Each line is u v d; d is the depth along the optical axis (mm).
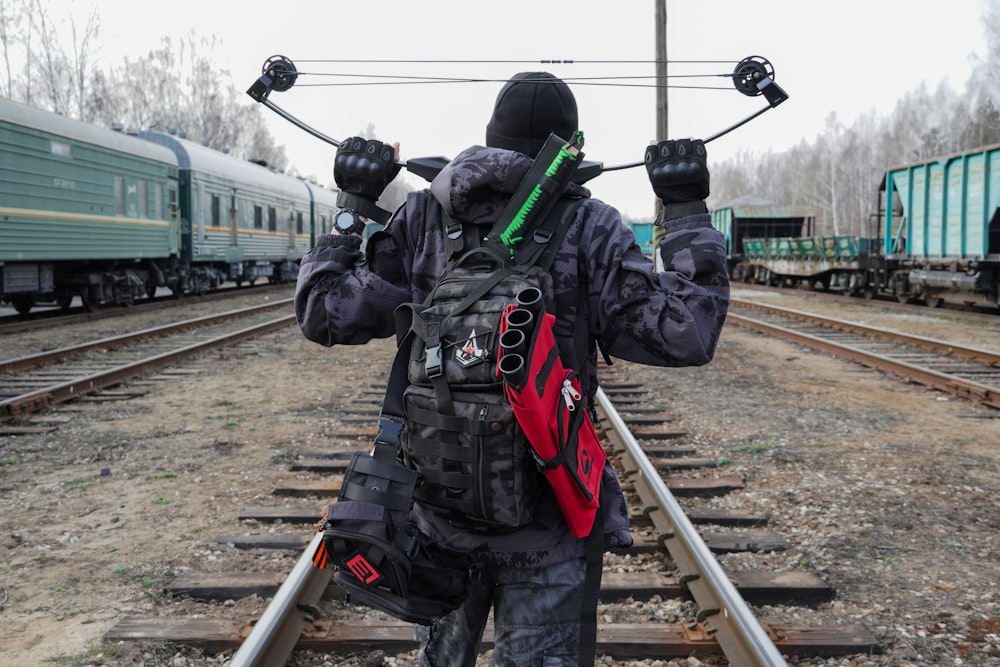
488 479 1463
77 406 7344
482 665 2881
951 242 16594
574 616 1603
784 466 5355
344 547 1501
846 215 82062
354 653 2902
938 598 3381
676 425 6590
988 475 5180
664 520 4051
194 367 9625
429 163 1840
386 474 1547
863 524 4246
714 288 1618
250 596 3377
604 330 1646
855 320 15781
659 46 18297
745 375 9164
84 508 4527
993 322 15227
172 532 4141
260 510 4391
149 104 51438
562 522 1581
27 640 3002
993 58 57125
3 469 5316
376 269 1803
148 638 2959
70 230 15117
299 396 7840
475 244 1636
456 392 1501
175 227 20234
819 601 3381
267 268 28125
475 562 1619
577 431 1502
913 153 73875
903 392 8172
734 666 2713
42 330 13930
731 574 3547
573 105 1750
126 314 17562
